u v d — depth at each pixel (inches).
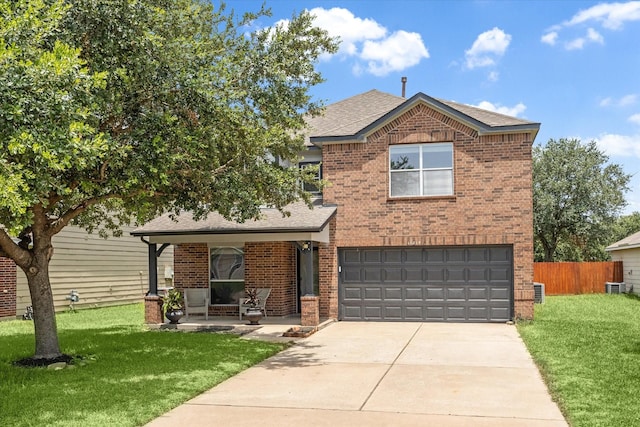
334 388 358.6
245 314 665.0
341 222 707.4
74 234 877.8
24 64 308.5
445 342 534.3
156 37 380.2
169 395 333.7
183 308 725.3
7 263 748.6
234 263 759.1
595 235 1535.4
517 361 440.8
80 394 335.0
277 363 441.7
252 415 300.7
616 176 1555.1
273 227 630.5
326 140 705.0
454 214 679.7
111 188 409.4
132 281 1023.0
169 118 387.2
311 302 620.1
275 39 459.2
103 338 562.9
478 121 666.8
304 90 473.4
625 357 433.1
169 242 677.3
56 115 320.2
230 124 432.5
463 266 681.0
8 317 748.0
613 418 278.1
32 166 324.2
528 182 662.5
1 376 386.3
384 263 701.3
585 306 858.1
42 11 351.6
